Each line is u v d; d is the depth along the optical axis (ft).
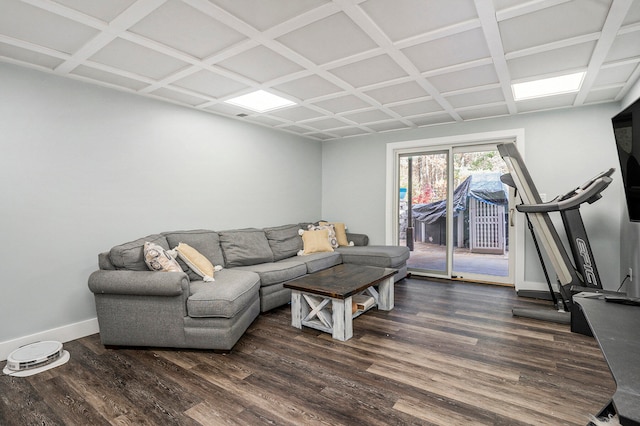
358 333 9.32
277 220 16.12
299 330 9.68
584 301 4.73
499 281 14.65
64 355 8.01
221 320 8.07
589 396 6.20
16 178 8.19
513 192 13.99
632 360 2.96
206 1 5.71
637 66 8.50
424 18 6.30
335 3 5.79
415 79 9.42
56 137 8.84
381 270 11.53
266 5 5.84
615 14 6.09
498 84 9.84
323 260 13.67
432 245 16.33
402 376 6.98
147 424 5.51
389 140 16.67
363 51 7.66
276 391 6.45
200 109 12.40
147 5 5.81
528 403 5.99
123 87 9.91
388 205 16.79
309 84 9.84
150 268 8.65
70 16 6.13
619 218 11.59
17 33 6.72
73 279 9.20
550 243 10.47
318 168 18.84
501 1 5.77
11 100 8.11
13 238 8.16
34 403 6.14
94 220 9.61
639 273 9.46
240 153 14.19
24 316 8.35
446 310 11.24
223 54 7.77
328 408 5.90
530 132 13.14
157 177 11.18
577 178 12.37
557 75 9.13
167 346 8.26
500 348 8.27
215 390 6.50
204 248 11.49
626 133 5.94
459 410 5.81
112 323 8.34
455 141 14.75
